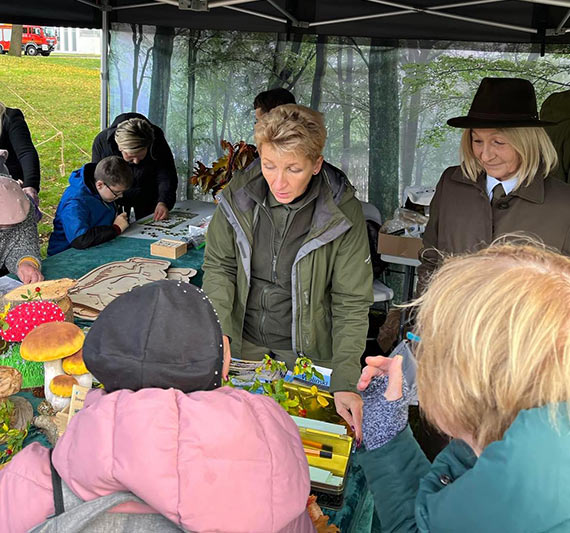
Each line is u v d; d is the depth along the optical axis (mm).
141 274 2902
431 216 2379
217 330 895
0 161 2850
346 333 2006
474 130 2078
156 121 5383
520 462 707
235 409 833
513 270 766
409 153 5094
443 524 793
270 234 2100
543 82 4680
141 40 5184
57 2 4645
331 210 2000
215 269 2193
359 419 1607
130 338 862
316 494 1354
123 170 3723
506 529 724
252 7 4863
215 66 5234
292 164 1836
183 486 771
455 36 4668
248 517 790
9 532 868
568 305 718
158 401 812
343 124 5145
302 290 2100
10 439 1436
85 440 818
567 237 2057
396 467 1108
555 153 2076
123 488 810
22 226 2584
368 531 1503
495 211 2150
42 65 13203
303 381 1860
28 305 1824
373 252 4172
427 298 815
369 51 4949
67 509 832
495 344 724
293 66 5113
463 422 772
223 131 5398
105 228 3635
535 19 4473
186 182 5562
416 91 4945
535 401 713
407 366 1171
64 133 11383
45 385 1656
